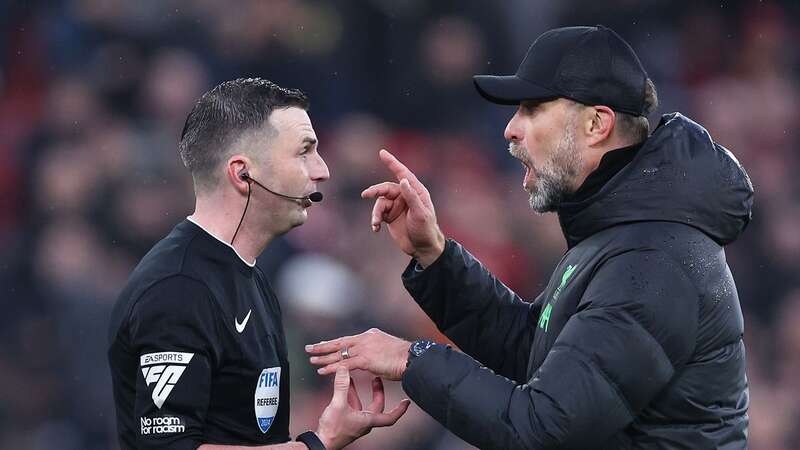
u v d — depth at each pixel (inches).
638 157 529.3
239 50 1454.2
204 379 504.1
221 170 530.0
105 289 1234.6
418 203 587.5
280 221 535.8
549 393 494.0
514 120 558.9
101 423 1202.0
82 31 1465.3
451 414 511.5
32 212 1307.8
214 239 526.6
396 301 1208.8
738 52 1605.6
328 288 1139.9
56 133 1378.0
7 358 1212.5
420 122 1466.5
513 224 1350.9
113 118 1393.9
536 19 1528.1
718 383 520.4
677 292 503.2
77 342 1215.6
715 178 526.0
